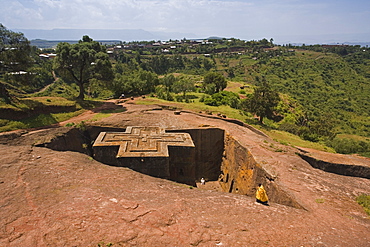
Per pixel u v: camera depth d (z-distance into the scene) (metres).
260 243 7.75
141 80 55.66
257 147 20.28
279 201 13.34
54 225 7.64
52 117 27.69
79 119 28.64
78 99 36.91
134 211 8.84
